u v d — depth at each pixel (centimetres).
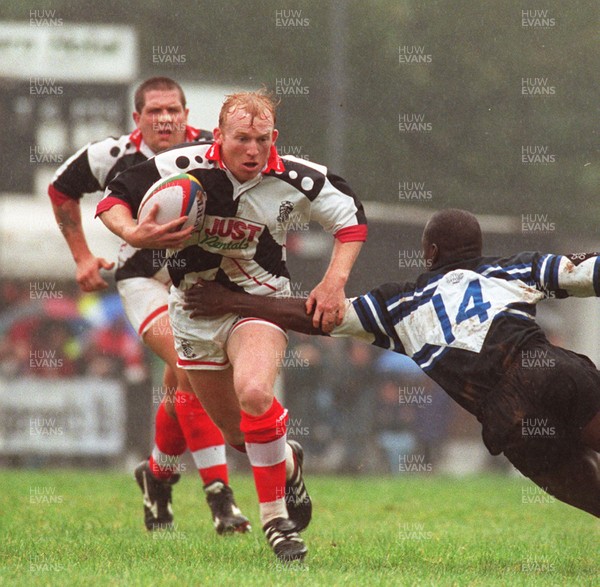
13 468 4806
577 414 1692
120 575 1611
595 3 5138
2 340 4894
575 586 1580
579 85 5169
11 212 5450
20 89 5412
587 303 5625
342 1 5119
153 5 5291
